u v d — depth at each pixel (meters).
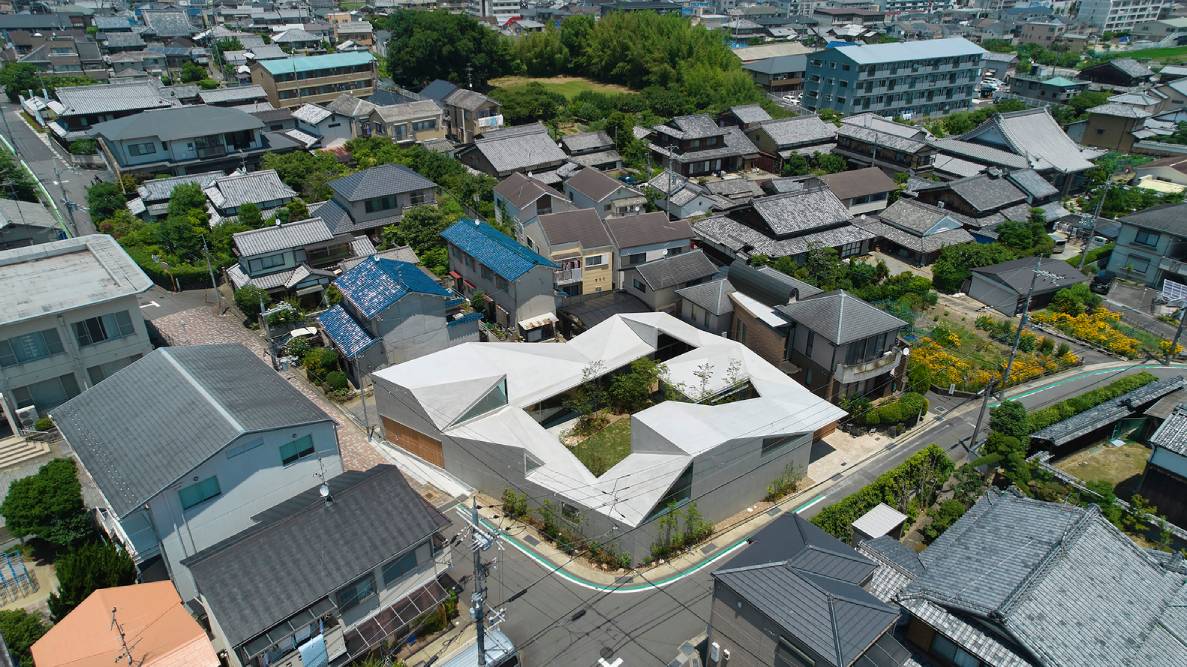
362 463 30.75
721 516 28.00
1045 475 29.75
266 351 39.12
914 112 96.25
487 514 28.08
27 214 44.50
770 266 47.75
